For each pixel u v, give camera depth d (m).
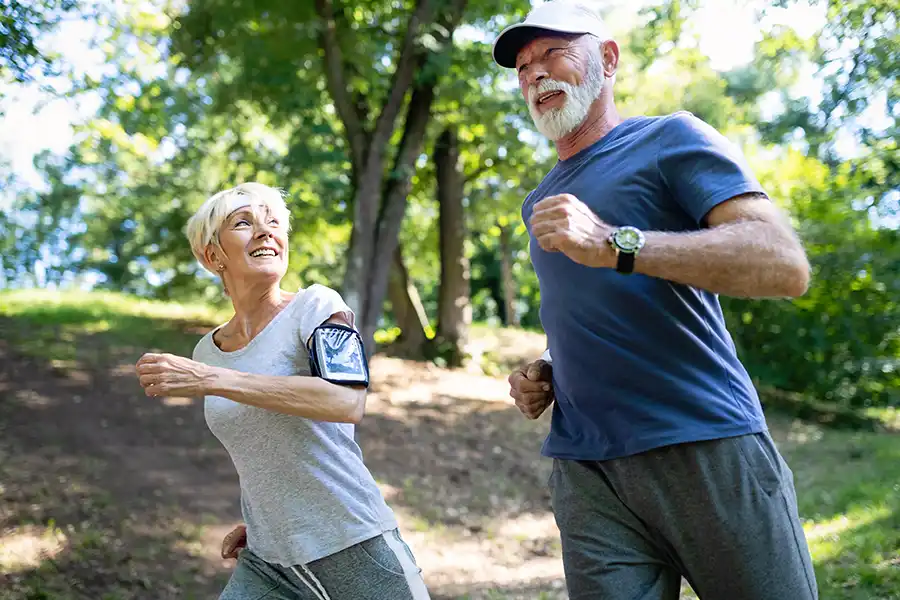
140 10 11.01
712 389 2.23
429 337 16.00
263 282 2.59
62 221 27.56
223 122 13.23
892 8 11.52
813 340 13.42
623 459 2.30
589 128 2.47
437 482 8.65
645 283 2.23
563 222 1.97
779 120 16.50
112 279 25.80
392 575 2.47
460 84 11.20
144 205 16.42
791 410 13.27
